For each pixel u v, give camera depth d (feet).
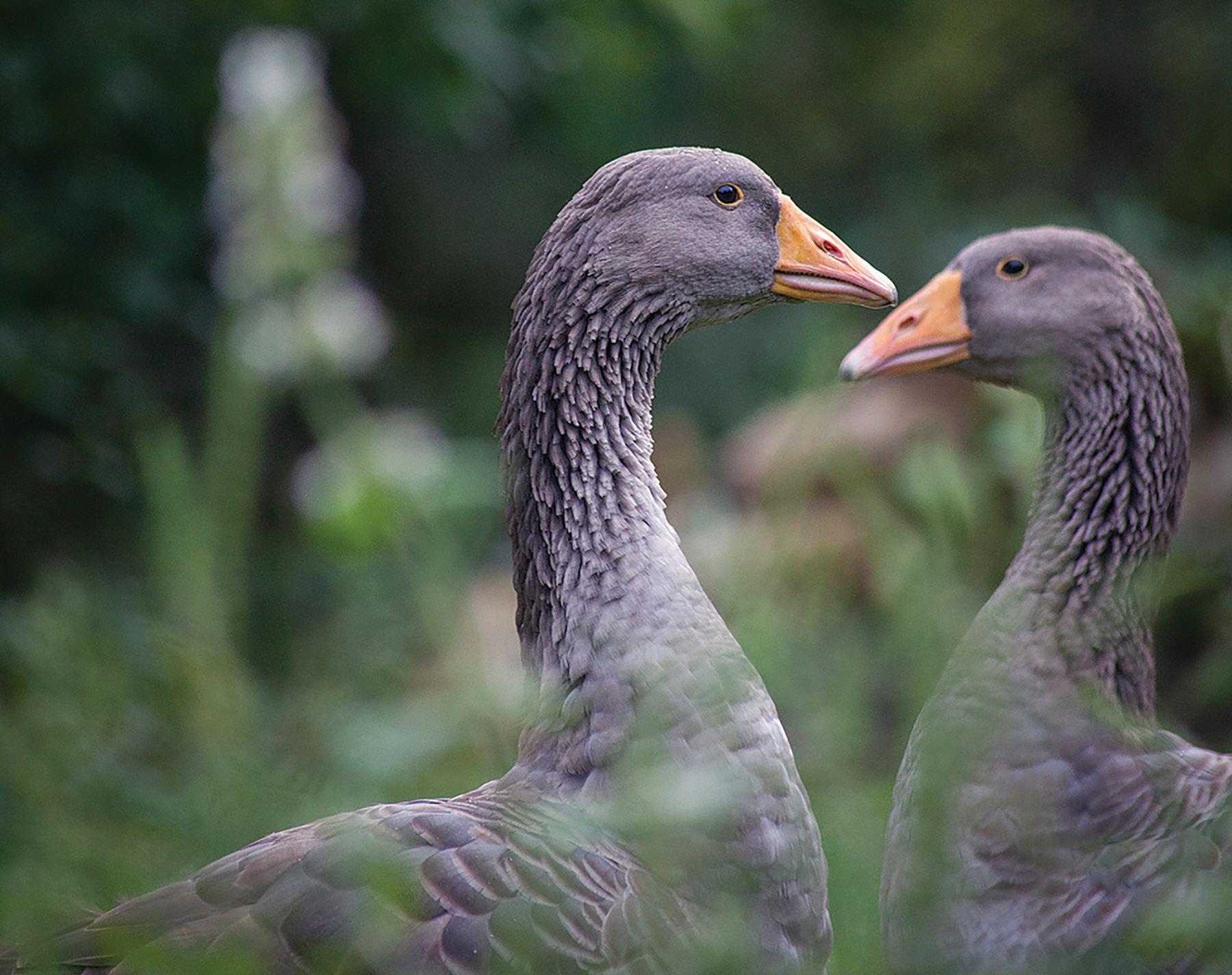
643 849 20.95
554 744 22.52
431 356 69.82
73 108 43.47
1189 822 23.29
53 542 45.52
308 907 19.06
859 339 59.52
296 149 39.01
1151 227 48.29
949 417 42.45
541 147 68.39
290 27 45.73
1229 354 40.86
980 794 24.09
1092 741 24.26
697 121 72.79
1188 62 67.56
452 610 35.70
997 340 27.91
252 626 47.60
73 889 27.17
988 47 76.07
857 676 33.88
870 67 76.69
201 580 37.14
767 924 21.59
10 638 34.91
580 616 22.76
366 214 69.51
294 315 39.88
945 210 69.05
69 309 45.16
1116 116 72.64
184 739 33.32
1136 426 26.84
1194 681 36.83
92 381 46.26
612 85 54.24
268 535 58.95
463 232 70.59
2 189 42.98
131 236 45.47
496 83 48.06
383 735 26.99
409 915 19.19
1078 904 23.22
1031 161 74.43
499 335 71.31
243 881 19.60
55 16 42.55
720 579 37.65
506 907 19.42
